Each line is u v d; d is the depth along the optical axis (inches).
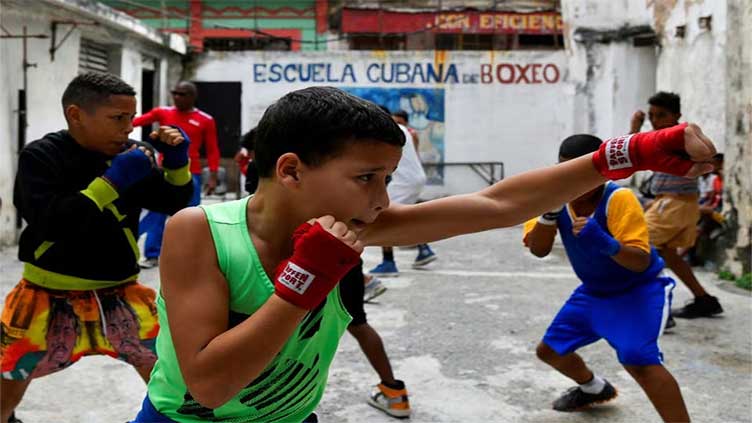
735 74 289.9
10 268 289.0
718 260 306.2
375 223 75.5
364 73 569.9
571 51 522.9
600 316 136.9
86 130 112.7
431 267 318.7
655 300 132.7
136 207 118.0
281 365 67.1
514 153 578.6
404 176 272.8
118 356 119.6
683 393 163.2
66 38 378.3
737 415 150.5
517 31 687.7
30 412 148.3
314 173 59.3
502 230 446.6
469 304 246.1
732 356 190.5
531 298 255.8
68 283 113.4
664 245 236.1
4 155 330.0
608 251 126.4
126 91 113.1
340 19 733.3
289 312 56.0
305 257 55.7
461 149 578.9
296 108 59.4
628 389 166.2
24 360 114.3
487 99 575.8
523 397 161.2
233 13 754.2
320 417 149.2
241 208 65.2
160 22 753.0
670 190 234.5
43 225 107.1
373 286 244.7
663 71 443.2
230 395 58.0
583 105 515.5
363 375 175.2
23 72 339.6
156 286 261.1
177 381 68.1
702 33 383.6
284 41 752.3
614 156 71.2
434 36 713.6
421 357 188.4
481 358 187.8
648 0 462.9
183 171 119.0
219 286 63.1
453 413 152.1
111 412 149.3
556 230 137.9
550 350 145.7
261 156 62.9
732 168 293.7
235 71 566.3
